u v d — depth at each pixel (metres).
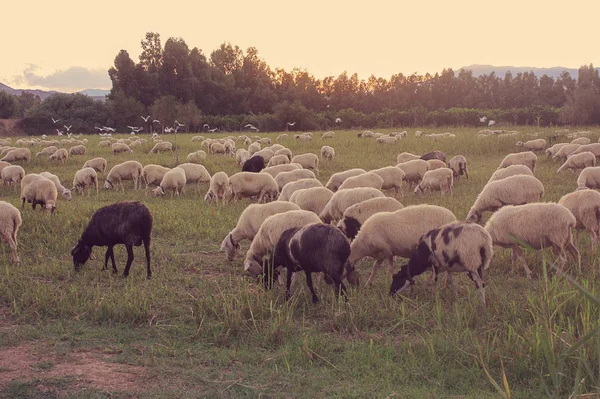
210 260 11.23
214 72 96.75
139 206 9.84
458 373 5.99
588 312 6.59
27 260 11.01
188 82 91.12
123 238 9.80
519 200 12.19
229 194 17.31
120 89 85.06
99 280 9.79
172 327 7.51
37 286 9.00
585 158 21.23
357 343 6.84
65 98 79.38
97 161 24.03
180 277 9.91
